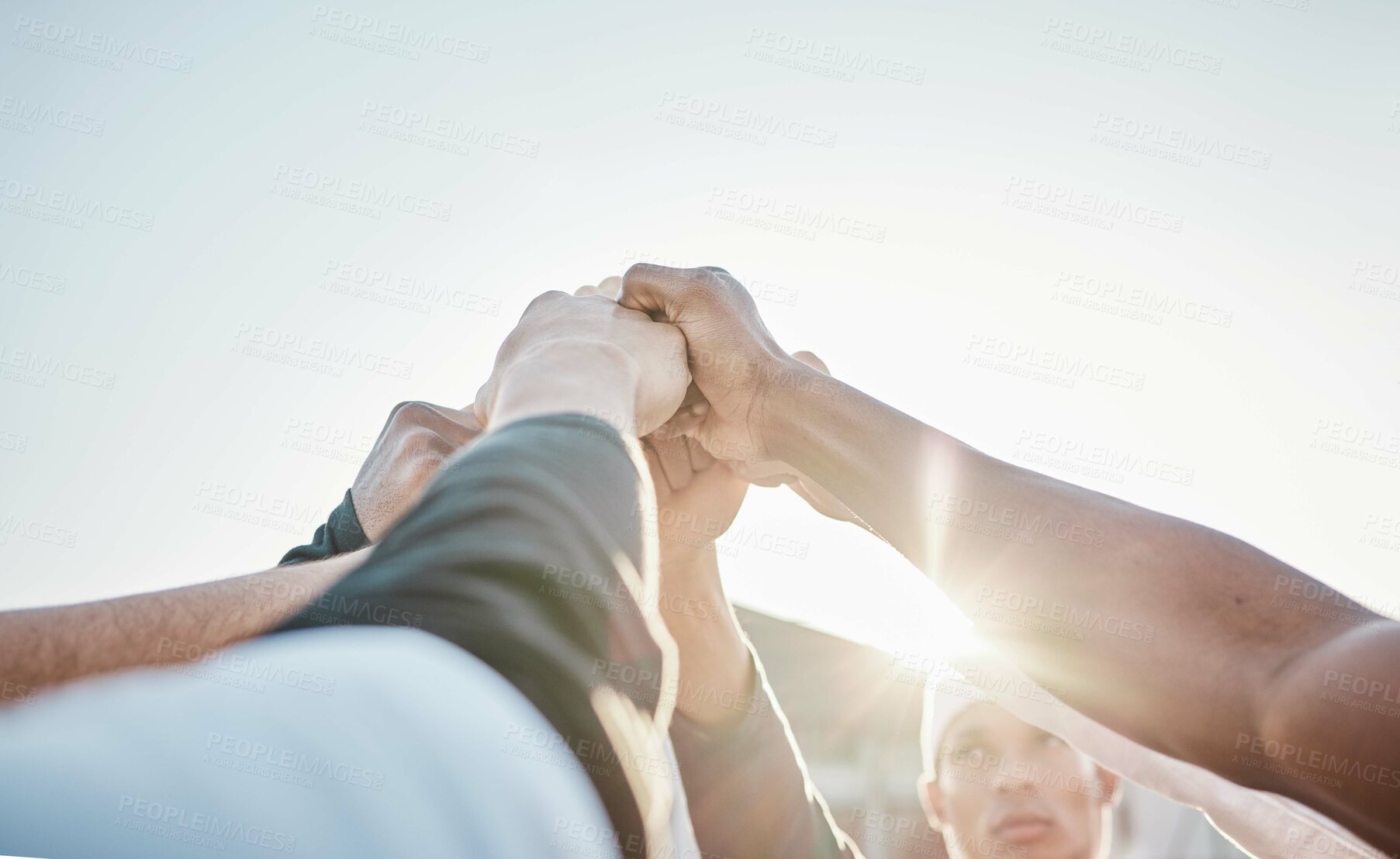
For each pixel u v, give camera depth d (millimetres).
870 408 767
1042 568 544
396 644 337
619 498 476
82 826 250
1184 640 485
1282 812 701
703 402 924
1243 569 507
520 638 348
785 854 1057
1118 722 514
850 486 721
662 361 847
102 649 394
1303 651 457
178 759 278
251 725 295
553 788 319
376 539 854
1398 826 415
